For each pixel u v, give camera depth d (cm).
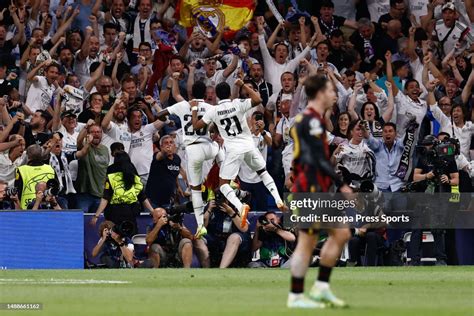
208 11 5719
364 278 3569
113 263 4391
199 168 4562
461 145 5422
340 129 5206
